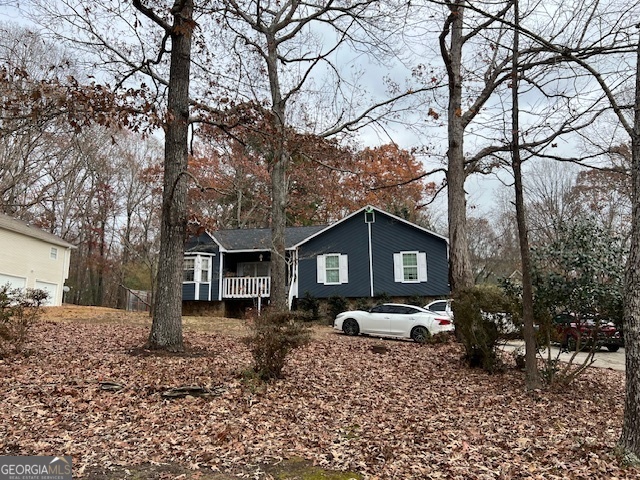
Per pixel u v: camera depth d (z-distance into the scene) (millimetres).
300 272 23594
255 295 23078
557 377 8664
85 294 38594
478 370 9844
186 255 23484
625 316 4871
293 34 14531
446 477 4348
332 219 33594
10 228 21375
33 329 12547
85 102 7328
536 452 5172
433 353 11922
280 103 14555
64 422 5441
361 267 23062
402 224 23016
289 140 11883
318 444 5129
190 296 23078
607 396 8312
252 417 5902
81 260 38812
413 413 6707
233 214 35688
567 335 9445
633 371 4742
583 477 4422
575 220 8820
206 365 8438
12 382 6914
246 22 13734
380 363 10359
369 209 23219
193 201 32188
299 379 8172
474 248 43031
